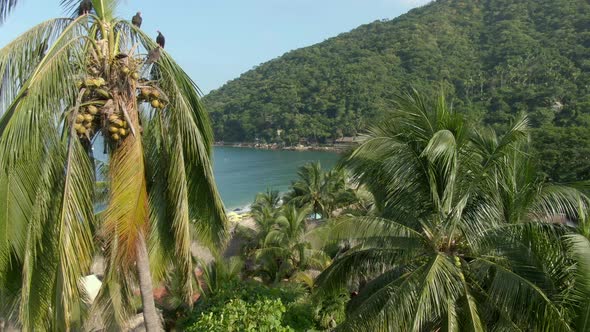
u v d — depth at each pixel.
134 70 5.86
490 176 8.16
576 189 7.90
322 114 122.88
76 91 5.55
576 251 6.81
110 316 8.40
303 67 151.38
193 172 7.27
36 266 5.60
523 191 8.42
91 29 6.03
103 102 5.65
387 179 8.59
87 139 5.93
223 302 11.00
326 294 9.48
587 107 59.59
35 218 5.27
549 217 8.45
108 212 5.67
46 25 5.94
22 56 5.73
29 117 5.01
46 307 5.74
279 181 76.25
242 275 20.67
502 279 7.32
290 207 22.53
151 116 6.80
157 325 6.61
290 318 11.22
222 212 7.16
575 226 8.04
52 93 5.22
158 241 7.06
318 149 115.62
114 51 5.95
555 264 7.52
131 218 5.71
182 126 6.37
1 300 6.24
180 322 12.52
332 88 123.31
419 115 8.24
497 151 7.86
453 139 7.29
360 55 138.62
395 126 8.56
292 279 18.50
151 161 7.02
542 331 6.96
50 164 5.37
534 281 7.53
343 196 32.53
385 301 7.70
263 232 22.22
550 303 6.76
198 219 7.60
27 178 5.30
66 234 4.97
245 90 159.00
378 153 8.13
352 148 8.75
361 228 8.15
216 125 140.12
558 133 36.22
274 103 130.50
